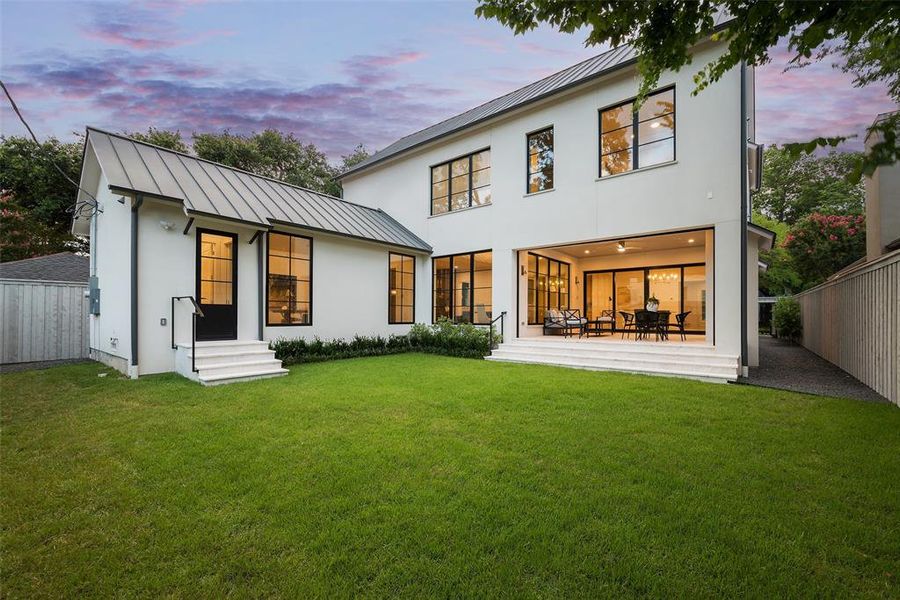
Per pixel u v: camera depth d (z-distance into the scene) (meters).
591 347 9.20
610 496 2.76
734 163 7.78
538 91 11.38
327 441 3.85
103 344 8.74
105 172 6.88
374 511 2.55
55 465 3.30
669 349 8.28
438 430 4.18
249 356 7.59
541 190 10.50
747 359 7.77
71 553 2.17
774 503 2.68
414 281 12.88
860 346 6.89
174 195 7.32
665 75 8.55
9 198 16.81
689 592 1.87
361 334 11.00
